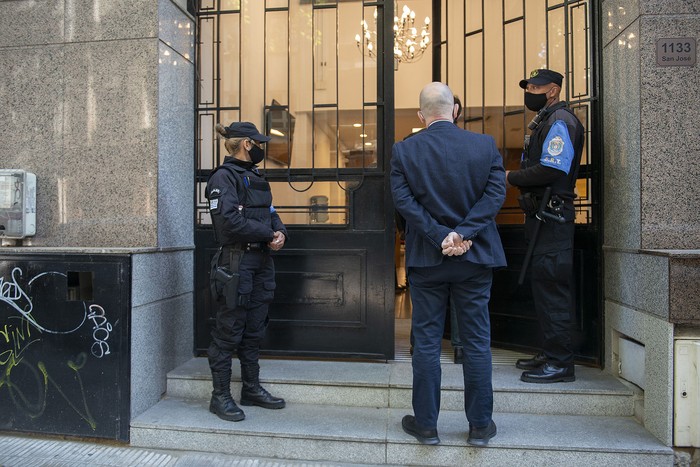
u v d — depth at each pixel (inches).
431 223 91.5
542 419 110.7
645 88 107.6
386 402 118.7
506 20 150.3
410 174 95.2
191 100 143.0
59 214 128.1
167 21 129.1
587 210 134.2
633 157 111.7
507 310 148.7
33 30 129.1
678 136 106.5
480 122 156.9
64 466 101.6
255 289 115.4
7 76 130.3
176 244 133.7
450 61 165.9
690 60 106.7
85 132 127.2
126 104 125.3
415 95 250.5
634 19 110.7
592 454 96.9
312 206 138.9
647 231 107.0
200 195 144.8
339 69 139.0
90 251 112.0
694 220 105.7
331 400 120.3
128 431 110.9
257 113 143.5
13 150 130.1
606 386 115.1
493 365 132.6
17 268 114.7
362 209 136.3
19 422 115.3
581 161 135.8
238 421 110.5
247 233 106.5
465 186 93.4
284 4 141.9
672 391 96.3
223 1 145.0
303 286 137.9
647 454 96.0
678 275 94.9
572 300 130.0
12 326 115.1
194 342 143.1
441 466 100.3
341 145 139.0
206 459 104.6
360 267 135.8
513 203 148.6
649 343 103.6
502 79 151.6
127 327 111.1
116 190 125.6
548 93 123.1
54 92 128.3
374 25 137.1
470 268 94.2
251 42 143.7
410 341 148.1
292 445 104.7
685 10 107.0
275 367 131.0
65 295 113.2
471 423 99.4
